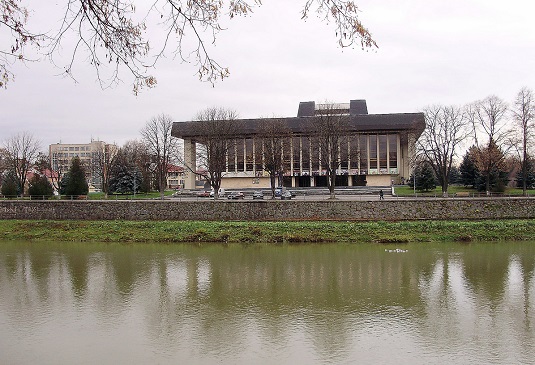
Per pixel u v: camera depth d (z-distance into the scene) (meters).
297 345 15.30
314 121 77.31
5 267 28.98
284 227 41.09
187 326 17.33
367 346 15.15
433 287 22.77
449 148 71.56
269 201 45.84
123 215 48.34
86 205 49.16
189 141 97.44
